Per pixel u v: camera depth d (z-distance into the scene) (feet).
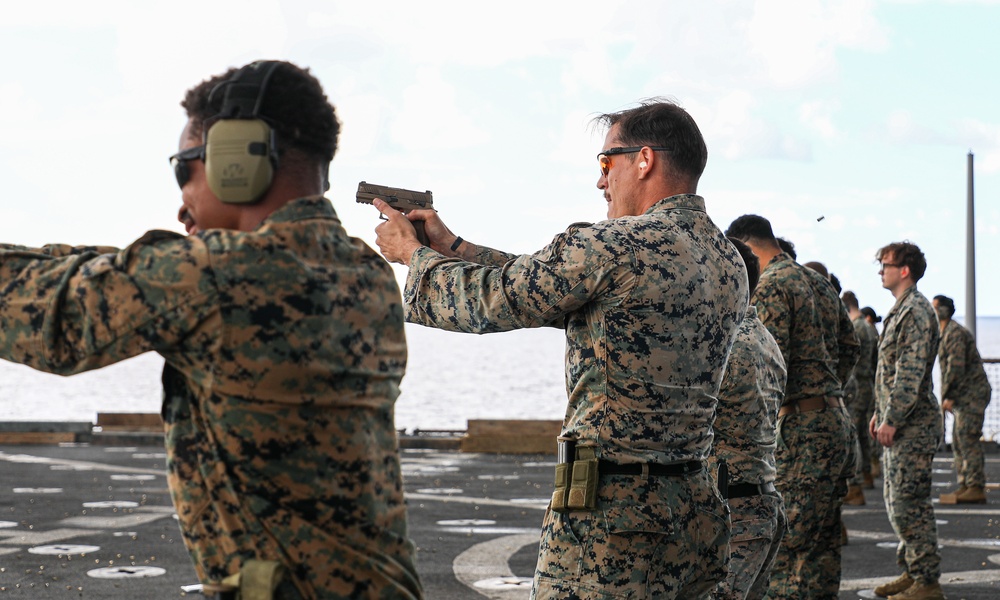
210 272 5.88
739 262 10.34
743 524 12.98
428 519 30.19
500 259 10.73
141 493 35.73
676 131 10.20
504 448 54.60
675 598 9.54
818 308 16.67
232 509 6.00
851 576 23.04
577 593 9.32
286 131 6.31
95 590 20.27
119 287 5.85
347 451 6.18
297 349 5.98
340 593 6.11
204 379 5.96
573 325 9.66
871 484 39.58
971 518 31.86
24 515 30.32
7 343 5.98
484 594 20.29
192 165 6.44
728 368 12.84
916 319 21.08
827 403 16.28
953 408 36.27
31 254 6.18
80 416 124.88
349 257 6.49
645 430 9.41
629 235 9.46
